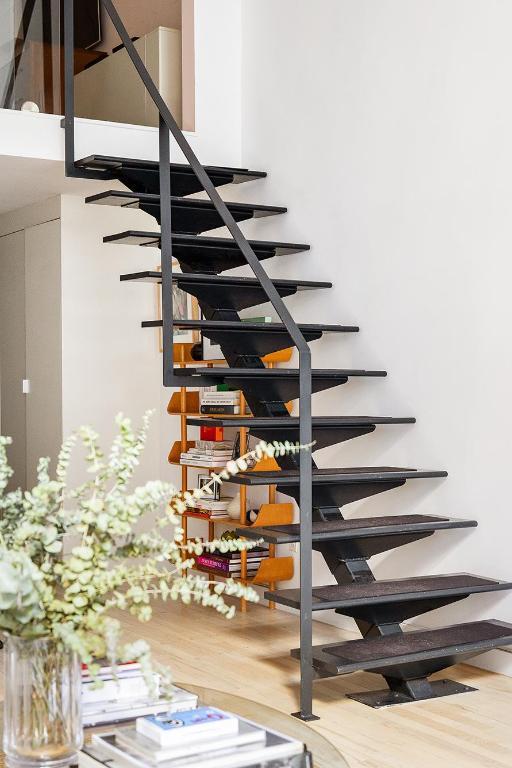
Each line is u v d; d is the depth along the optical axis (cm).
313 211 564
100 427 677
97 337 676
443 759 334
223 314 528
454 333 465
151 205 536
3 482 192
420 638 405
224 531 629
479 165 452
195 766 188
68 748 190
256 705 235
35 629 180
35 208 695
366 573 441
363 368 523
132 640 495
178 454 638
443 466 470
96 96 692
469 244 457
